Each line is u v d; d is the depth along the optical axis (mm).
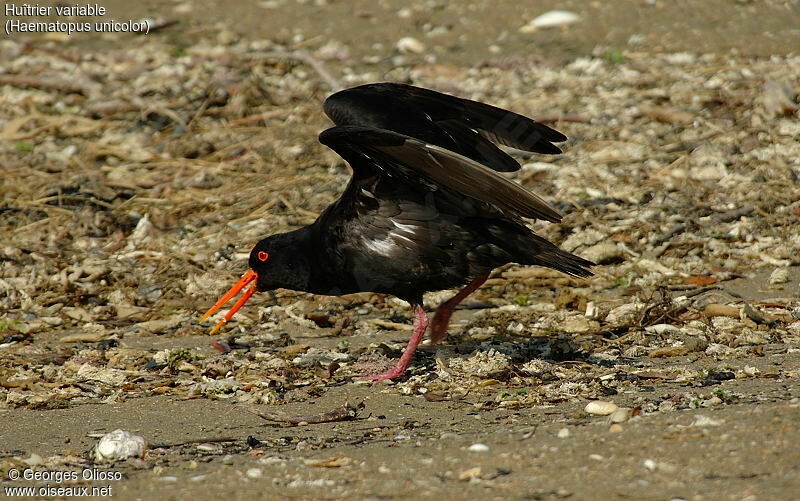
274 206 15023
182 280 13078
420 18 22156
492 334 11227
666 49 20297
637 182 15320
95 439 8461
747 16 21484
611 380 9336
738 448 7000
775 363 9578
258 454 7887
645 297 11781
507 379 9594
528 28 21547
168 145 16922
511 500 6480
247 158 16594
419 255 9648
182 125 17625
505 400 8984
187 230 14477
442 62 20219
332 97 10594
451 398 9195
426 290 9992
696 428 7465
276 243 10352
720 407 8117
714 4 22062
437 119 10500
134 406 9336
